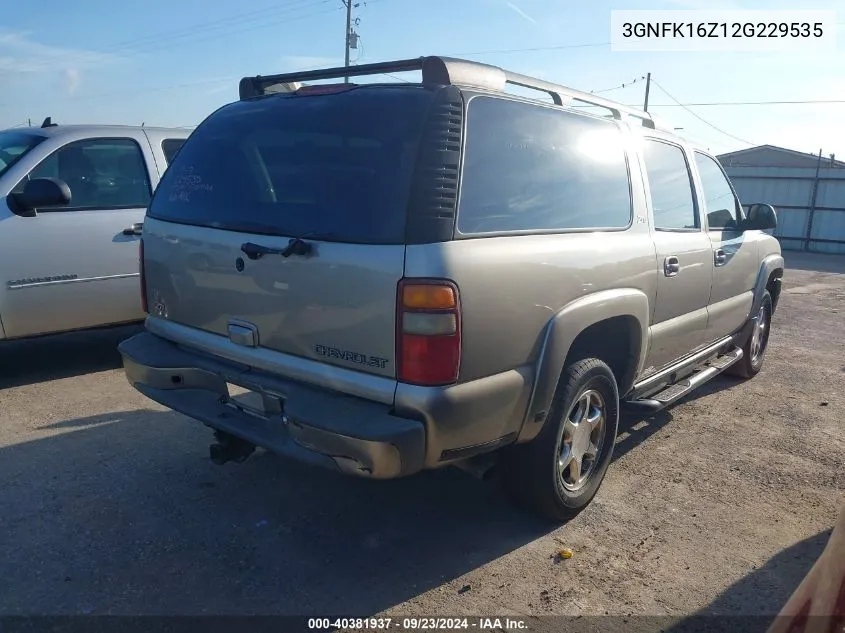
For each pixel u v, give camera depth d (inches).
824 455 180.5
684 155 184.2
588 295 129.4
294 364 114.3
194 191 135.3
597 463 145.2
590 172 139.6
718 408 218.2
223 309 125.3
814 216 989.2
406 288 100.7
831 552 66.5
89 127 225.3
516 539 133.7
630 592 118.3
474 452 112.8
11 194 202.4
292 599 113.1
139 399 202.1
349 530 134.6
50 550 124.0
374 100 115.8
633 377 153.5
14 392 206.5
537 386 118.2
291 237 112.6
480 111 115.0
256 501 144.1
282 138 123.7
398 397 102.7
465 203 107.8
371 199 107.1
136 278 225.1
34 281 205.2
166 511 138.8
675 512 147.2
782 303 447.2
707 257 184.2
